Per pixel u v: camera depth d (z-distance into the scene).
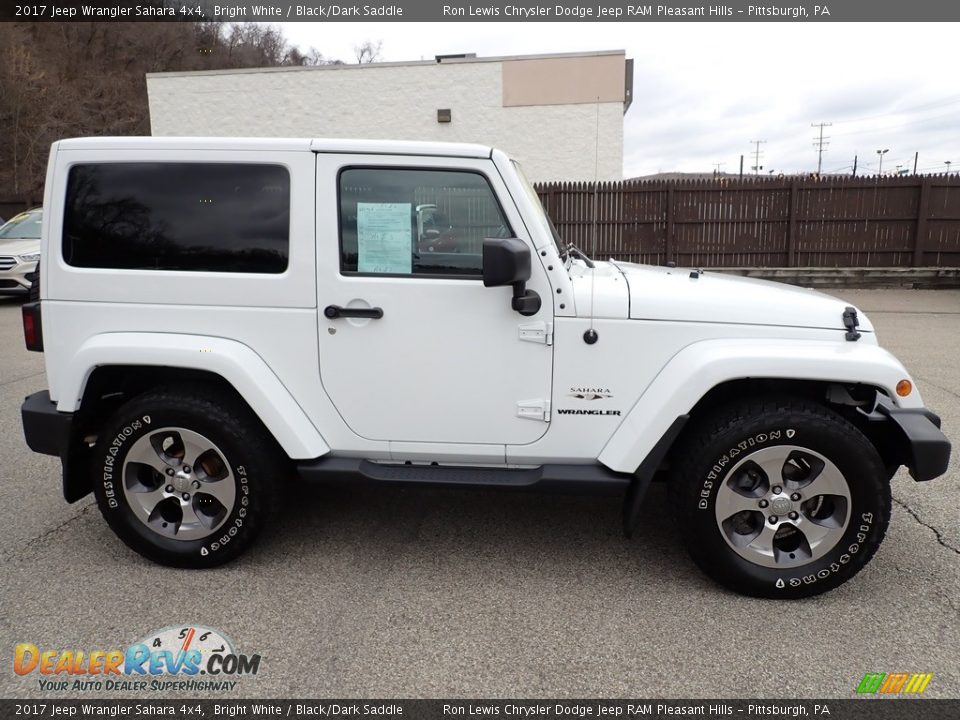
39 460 4.33
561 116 15.23
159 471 2.88
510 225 2.66
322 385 2.82
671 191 12.45
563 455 2.82
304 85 15.61
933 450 2.55
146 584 2.84
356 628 2.55
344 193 2.73
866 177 12.17
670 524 3.44
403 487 2.86
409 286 2.71
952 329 8.54
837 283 12.37
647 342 2.69
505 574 2.94
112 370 2.91
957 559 3.04
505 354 2.73
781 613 2.63
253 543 2.97
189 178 2.75
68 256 2.83
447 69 15.27
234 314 2.78
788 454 2.60
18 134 30.92
